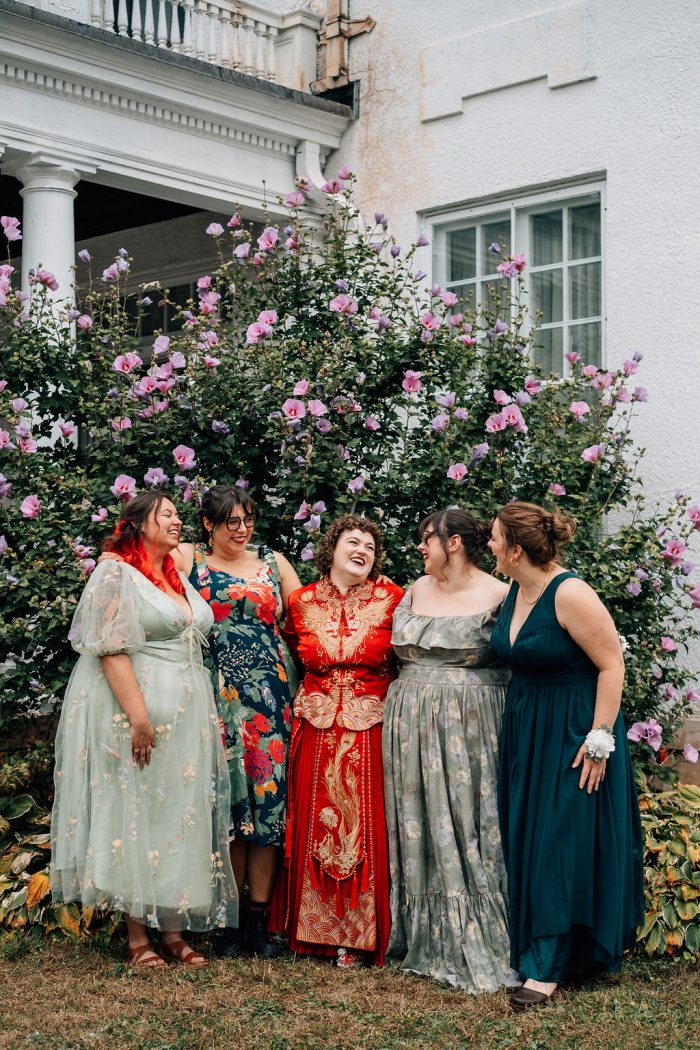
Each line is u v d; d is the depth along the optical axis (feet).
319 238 27.40
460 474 17.78
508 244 24.86
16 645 17.07
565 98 23.48
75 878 13.79
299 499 18.83
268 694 14.37
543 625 12.94
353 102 27.22
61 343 18.76
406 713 13.79
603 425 19.66
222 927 14.38
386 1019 12.32
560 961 12.82
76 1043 11.79
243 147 26.16
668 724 18.20
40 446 19.85
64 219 22.99
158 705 13.65
